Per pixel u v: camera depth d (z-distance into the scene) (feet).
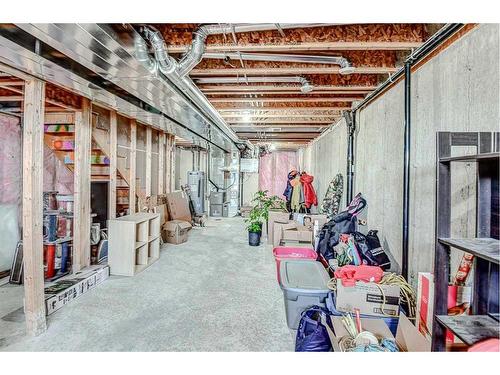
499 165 4.17
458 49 6.24
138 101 12.09
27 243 7.56
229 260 14.61
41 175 7.94
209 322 8.23
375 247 9.29
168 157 21.98
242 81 10.68
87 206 12.16
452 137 4.42
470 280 5.39
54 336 7.47
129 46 6.60
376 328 6.10
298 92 12.05
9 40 5.82
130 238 12.19
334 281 8.11
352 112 13.91
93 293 10.29
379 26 7.36
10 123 13.29
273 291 10.59
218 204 31.07
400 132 9.11
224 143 25.39
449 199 4.46
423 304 6.12
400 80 9.17
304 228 14.92
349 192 14.08
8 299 9.82
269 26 6.74
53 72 7.57
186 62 7.38
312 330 6.48
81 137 11.87
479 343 3.77
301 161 32.35
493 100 5.24
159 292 10.44
